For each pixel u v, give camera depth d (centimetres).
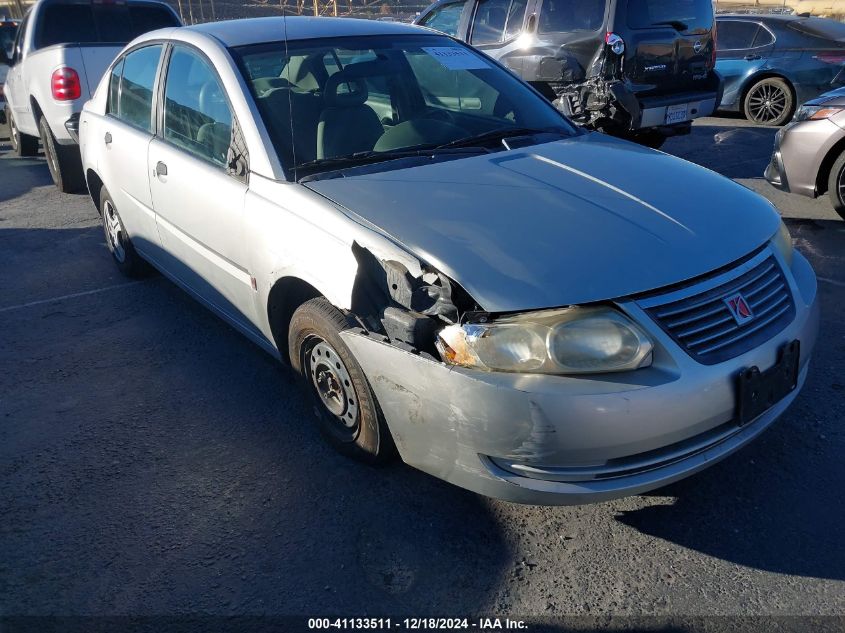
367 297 268
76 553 268
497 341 230
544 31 748
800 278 289
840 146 561
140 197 433
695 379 232
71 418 355
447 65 398
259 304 329
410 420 254
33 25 784
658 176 304
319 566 258
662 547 261
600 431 225
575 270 239
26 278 536
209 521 282
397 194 288
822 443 312
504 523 275
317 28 393
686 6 746
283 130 330
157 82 413
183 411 358
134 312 473
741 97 1016
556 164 314
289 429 339
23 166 912
